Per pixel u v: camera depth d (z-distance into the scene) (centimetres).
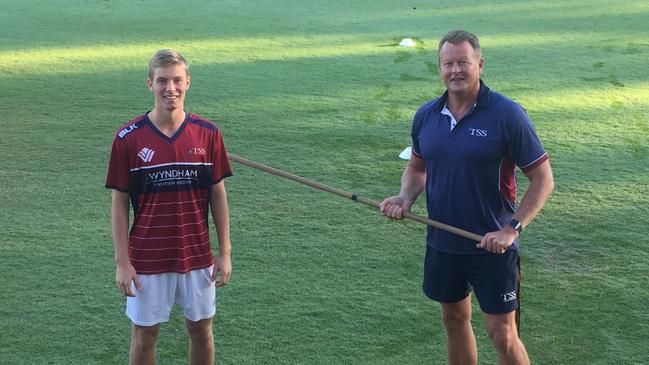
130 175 354
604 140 754
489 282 361
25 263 512
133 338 372
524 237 560
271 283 494
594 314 462
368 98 880
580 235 562
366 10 1361
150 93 890
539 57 1062
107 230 561
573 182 652
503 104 353
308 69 997
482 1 1443
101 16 1295
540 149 356
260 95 886
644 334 441
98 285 489
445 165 361
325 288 489
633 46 1120
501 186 362
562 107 854
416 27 1233
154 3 1405
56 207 596
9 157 691
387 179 659
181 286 365
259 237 555
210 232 560
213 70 990
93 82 928
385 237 558
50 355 418
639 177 665
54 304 466
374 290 488
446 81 354
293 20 1280
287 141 742
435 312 463
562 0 1456
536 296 483
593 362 416
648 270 513
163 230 357
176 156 352
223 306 467
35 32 1180
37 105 836
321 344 431
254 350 425
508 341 365
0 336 433
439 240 370
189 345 412
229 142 736
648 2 1433
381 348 428
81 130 762
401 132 771
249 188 635
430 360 418
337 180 655
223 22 1264
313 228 570
